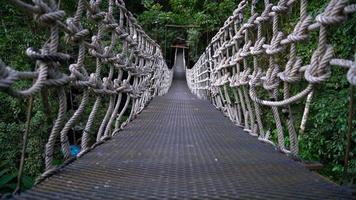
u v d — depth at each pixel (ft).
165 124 12.66
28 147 18.01
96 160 6.75
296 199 4.51
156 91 27.71
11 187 13.08
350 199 4.50
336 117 11.75
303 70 5.89
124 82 10.59
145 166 6.38
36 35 17.97
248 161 6.86
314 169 6.37
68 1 18.66
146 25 50.42
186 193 4.80
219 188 5.04
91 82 6.68
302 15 5.92
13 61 18.19
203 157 7.24
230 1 39.17
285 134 14.12
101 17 7.57
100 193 4.73
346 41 10.19
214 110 18.08
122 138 9.54
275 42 7.04
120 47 18.56
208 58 24.53
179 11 48.14
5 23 19.04
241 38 11.37
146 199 4.53
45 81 4.78
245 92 10.41
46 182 5.19
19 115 20.58
